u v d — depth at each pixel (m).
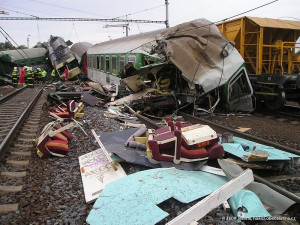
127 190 3.97
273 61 12.95
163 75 12.36
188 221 2.98
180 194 3.76
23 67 31.61
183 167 4.84
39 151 6.25
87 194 4.42
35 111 12.63
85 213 3.95
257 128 9.08
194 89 10.94
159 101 11.65
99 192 4.41
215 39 11.38
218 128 8.86
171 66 11.83
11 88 25.58
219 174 4.63
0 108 13.49
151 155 5.29
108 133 7.10
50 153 6.27
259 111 12.62
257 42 12.51
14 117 11.20
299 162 5.43
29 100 16.59
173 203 3.85
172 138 4.91
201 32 11.48
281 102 11.12
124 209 3.54
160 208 3.68
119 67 16.86
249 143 6.30
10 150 6.90
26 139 7.95
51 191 4.68
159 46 11.75
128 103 12.23
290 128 9.02
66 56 32.09
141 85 12.87
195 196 3.72
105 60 20.44
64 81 30.58
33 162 6.09
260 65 12.49
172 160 4.93
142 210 3.46
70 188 4.77
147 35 14.57
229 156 5.63
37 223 3.77
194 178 4.30
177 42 11.25
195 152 4.96
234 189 3.46
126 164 5.52
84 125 9.20
